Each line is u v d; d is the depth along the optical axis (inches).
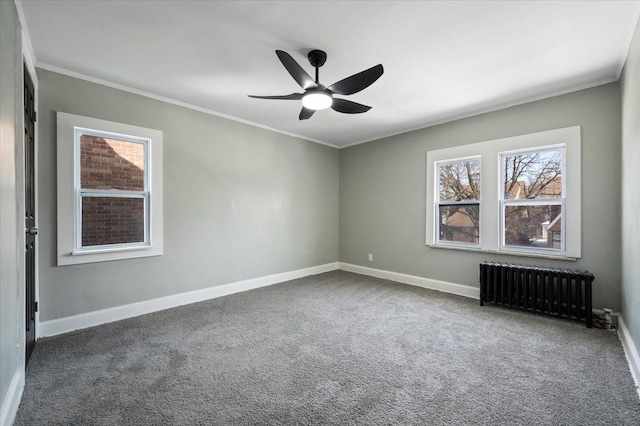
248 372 77.1
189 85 116.2
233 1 70.2
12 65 64.2
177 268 131.7
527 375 75.5
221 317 116.9
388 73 105.7
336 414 61.2
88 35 83.6
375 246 190.9
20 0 68.2
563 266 119.9
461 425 58.1
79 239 108.6
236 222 153.9
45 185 99.3
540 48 89.7
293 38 85.0
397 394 67.9
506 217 138.0
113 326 107.7
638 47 76.4
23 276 69.9
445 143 156.9
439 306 130.4
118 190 117.0
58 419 59.5
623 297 99.3
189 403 64.6
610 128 109.2
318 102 94.4
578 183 115.8
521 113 130.6
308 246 192.7
